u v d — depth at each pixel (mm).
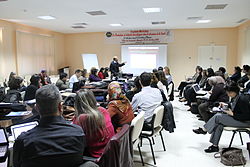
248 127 3096
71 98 2484
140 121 2400
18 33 7559
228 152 2994
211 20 7285
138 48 9750
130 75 6754
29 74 8188
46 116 1288
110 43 10117
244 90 5039
